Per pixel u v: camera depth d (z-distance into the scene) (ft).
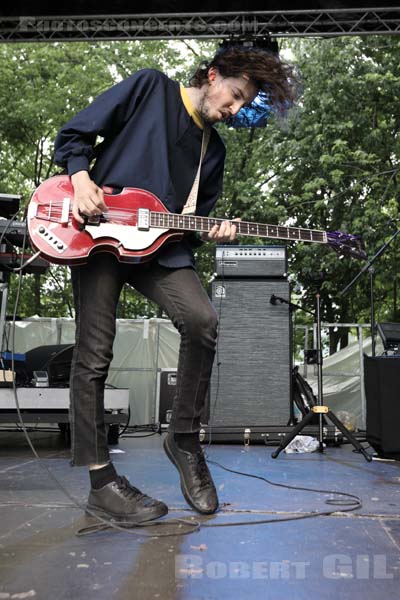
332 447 14.53
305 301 34.47
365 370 13.00
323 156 32.27
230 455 12.34
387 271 32.35
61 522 5.76
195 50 42.42
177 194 6.43
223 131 38.93
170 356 22.12
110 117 6.08
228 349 15.44
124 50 41.83
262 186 38.14
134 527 5.55
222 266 15.74
